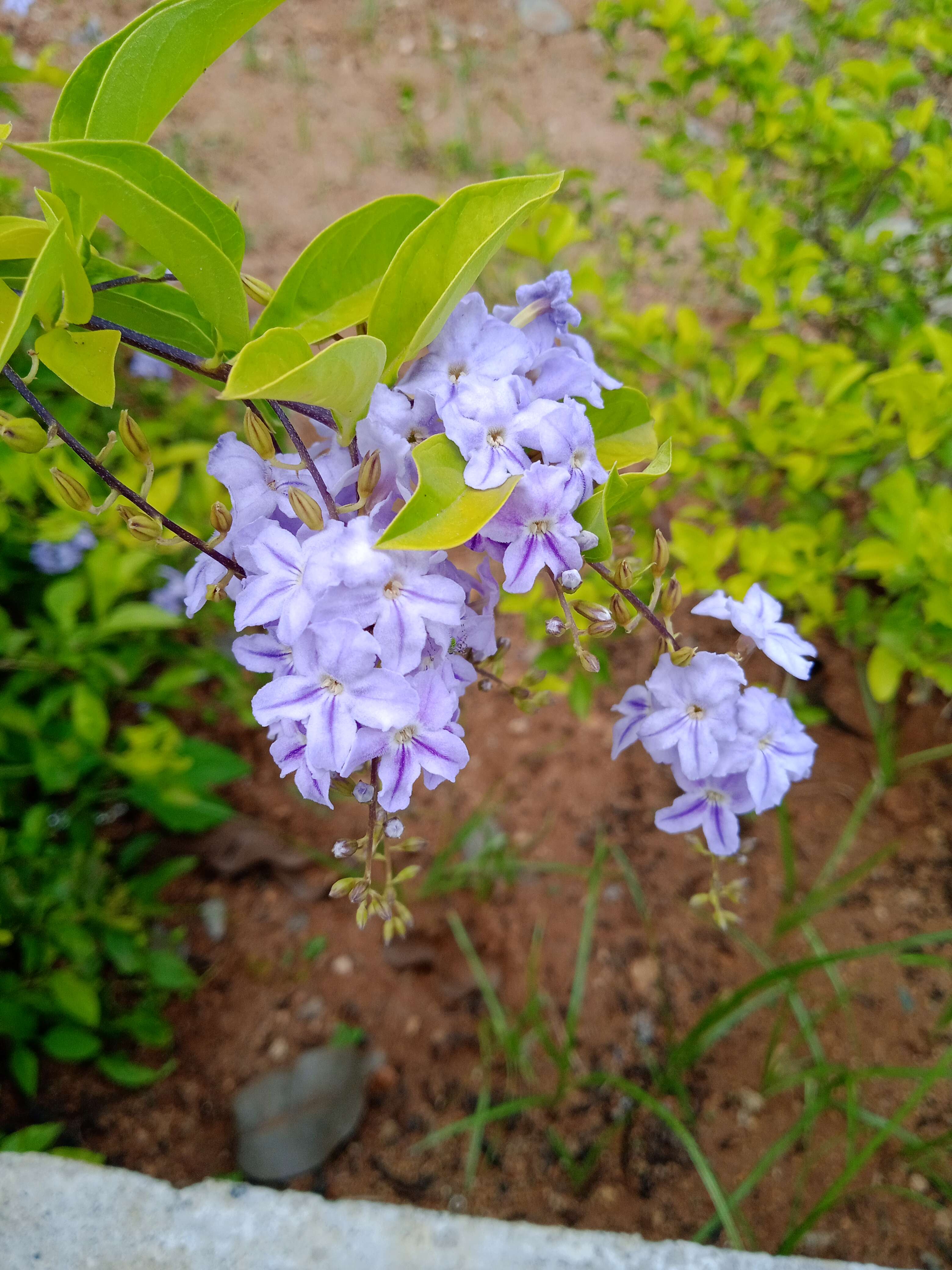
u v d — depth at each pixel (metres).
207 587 0.12
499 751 0.26
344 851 0.12
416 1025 0.22
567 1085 0.21
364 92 0.49
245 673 0.26
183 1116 0.20
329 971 0.23
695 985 0.22
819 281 0.28
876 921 0.23
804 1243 0.18
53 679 0.23
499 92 0.49
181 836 0.25
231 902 0.24
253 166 0.45
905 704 0.26
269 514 0.11
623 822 0.25
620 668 0.28
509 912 0.23
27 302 0.09
